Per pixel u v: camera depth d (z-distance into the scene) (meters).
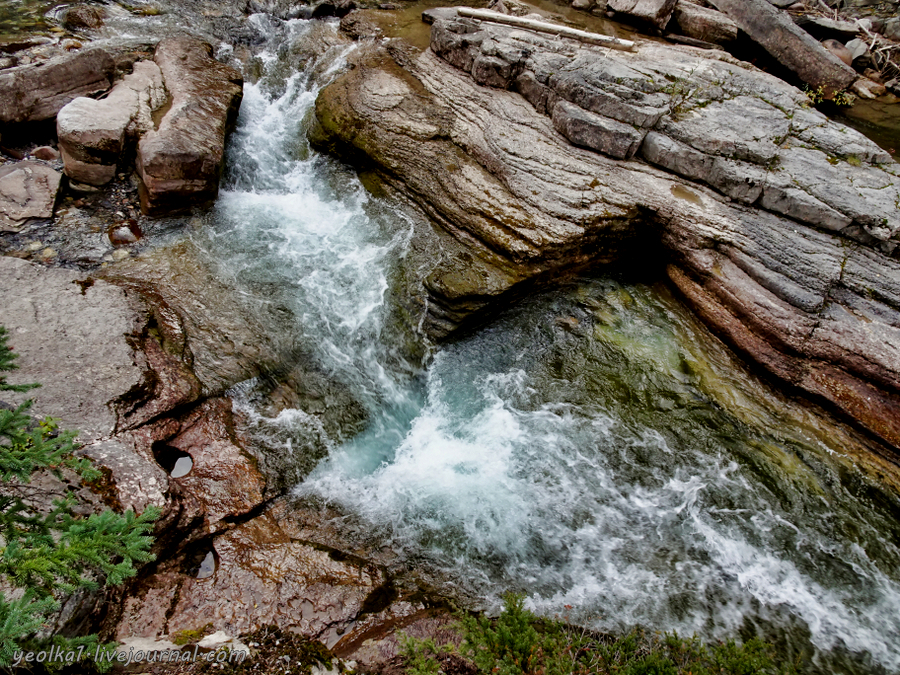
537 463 6.09
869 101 11.26
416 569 5.09
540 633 4.39
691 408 6.49
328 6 12.42
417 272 7.41
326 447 6.04
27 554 2.92
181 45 9.84
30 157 7.95
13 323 5.49
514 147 7.78
